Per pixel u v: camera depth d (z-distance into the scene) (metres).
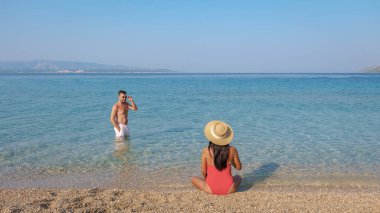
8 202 5.64
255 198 5.87
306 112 17.73
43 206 5.42
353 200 5.76
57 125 13.44
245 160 8.50
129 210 5.25
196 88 42.19
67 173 7.56
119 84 54.28
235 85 51.00
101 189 6.32
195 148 9.71
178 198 5.87
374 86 45.09
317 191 6.39
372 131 12.21
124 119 11.25
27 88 39.91
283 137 11.20
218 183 6.01
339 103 22.27
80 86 46.06
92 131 12.20
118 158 8.71
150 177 7.28
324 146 9.92
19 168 7.89
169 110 18.61
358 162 8.30
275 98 26.50
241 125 13.55
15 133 11.79
